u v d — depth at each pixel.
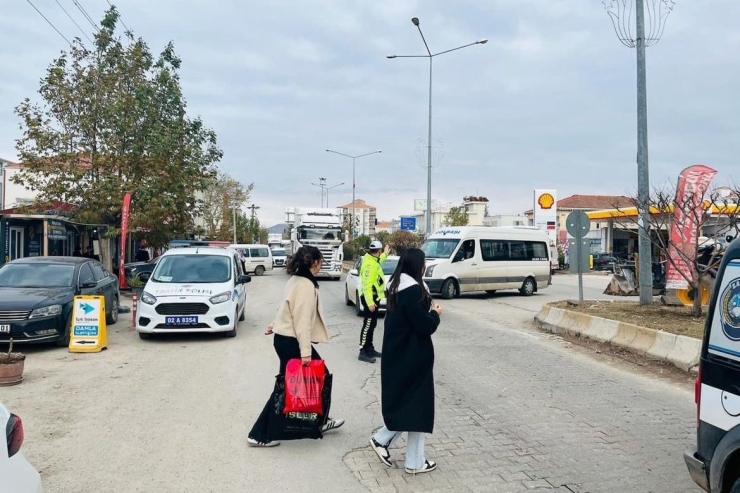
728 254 3.56
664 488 4.59
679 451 5.42
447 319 14.43
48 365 9.05
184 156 23.77
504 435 5.86
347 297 17.34
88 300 10.25
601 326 11.10
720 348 3.49
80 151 21.52
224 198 56.97
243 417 6.39
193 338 11.57
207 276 12.22
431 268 19.12
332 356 9.93
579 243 13.79
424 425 4.68
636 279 21.47
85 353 9.98
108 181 20.64
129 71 21.98
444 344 11.00
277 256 49.25
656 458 5.24
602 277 35.56
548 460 5.18
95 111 21.25
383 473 4.88
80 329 10.15
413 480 4.73
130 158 21.58
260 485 4.62
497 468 4.98
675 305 13.21
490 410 6.73
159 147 21.44
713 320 3.58
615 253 41.50
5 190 37.00
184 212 24.80
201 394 7.34
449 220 55.38
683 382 8.18
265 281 30.88
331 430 5.99
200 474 4.84
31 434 5.79
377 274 9.62
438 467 5.00
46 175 21.36
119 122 20.92
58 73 20.95
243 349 10.43
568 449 5.45
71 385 7.79
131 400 7.05
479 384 7.97
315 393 5.33
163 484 4.63
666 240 13.16
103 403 6.91
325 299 19.39
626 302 14.04
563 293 22.91
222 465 5.04
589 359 9.79
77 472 4.85
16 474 2.83
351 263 48.41
